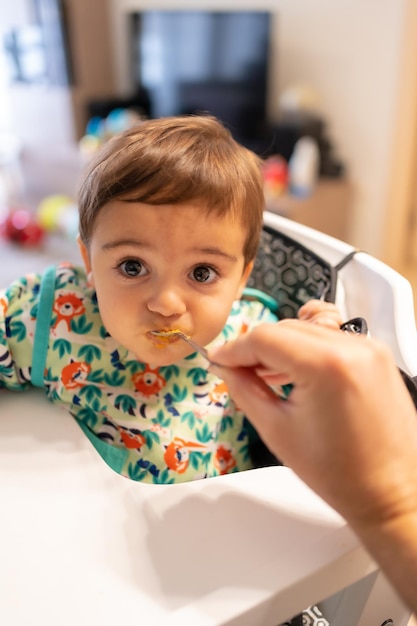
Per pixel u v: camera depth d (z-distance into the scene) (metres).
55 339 0.51
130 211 0.44
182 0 2.45
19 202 3.01
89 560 0.34
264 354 0.28
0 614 0.31
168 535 0.36
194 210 0.44
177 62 2.47
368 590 0.42
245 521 0.37
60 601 0.32
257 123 2.29
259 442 0.62
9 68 2.93
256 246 0.56
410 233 2.22
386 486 0.26
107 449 0.50
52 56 2.68
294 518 0.37
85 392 0.52
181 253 0.44
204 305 0.46
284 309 0.72
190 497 0.39
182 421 0.55
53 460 0.43
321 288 0.64
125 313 0.46
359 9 1.92
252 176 0.52
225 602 0.32
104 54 2.80
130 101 2.70
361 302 0.60
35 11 2.62
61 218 2.46
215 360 0.32
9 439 0.45
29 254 2.33
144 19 2.51
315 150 2.04
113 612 0.31
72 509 0.38
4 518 0.37
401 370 0.49
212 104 2.42
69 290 0.54
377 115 1.99
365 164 2.08
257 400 0.30
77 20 2.63
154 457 0.53
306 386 0.26
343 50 2.02
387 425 0.26
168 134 0.50
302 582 0.33
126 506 0.38
